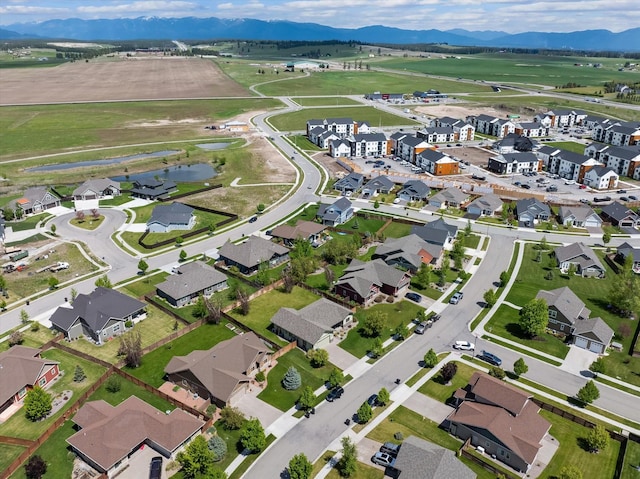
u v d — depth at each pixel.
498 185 165.25
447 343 81.94
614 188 163.25
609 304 93.19
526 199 139.88
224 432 62.84
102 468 55.72
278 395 69.38
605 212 137.25
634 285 89.31
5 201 151.25
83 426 61.41
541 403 67.44
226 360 71.06
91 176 178.50
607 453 59.78
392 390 70.69
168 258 113.31
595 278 104.75
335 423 64.31
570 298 88.69
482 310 91.88
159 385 71.75
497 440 58.72
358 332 84.69
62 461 58.28
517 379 73.00
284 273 101.38
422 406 67.56
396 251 108.06
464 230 126.69
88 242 121.75
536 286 100.75
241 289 93.00
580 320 83.56
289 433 62.56
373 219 136.38
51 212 142.88
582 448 60.62
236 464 57.94
